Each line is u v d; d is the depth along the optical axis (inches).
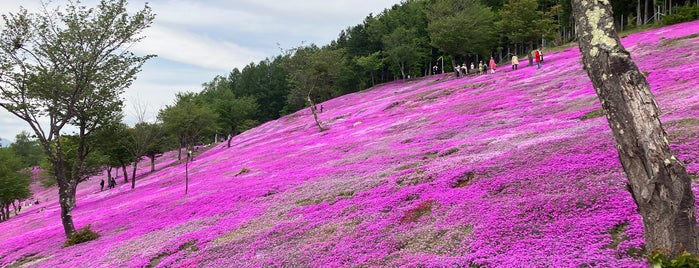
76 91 869.2
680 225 198.2
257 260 434.3
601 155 439.8
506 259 294.7
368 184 631.2
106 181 3262.8
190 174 1631.4
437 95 1781.5
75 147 1931.6
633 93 205.6
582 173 410.9
